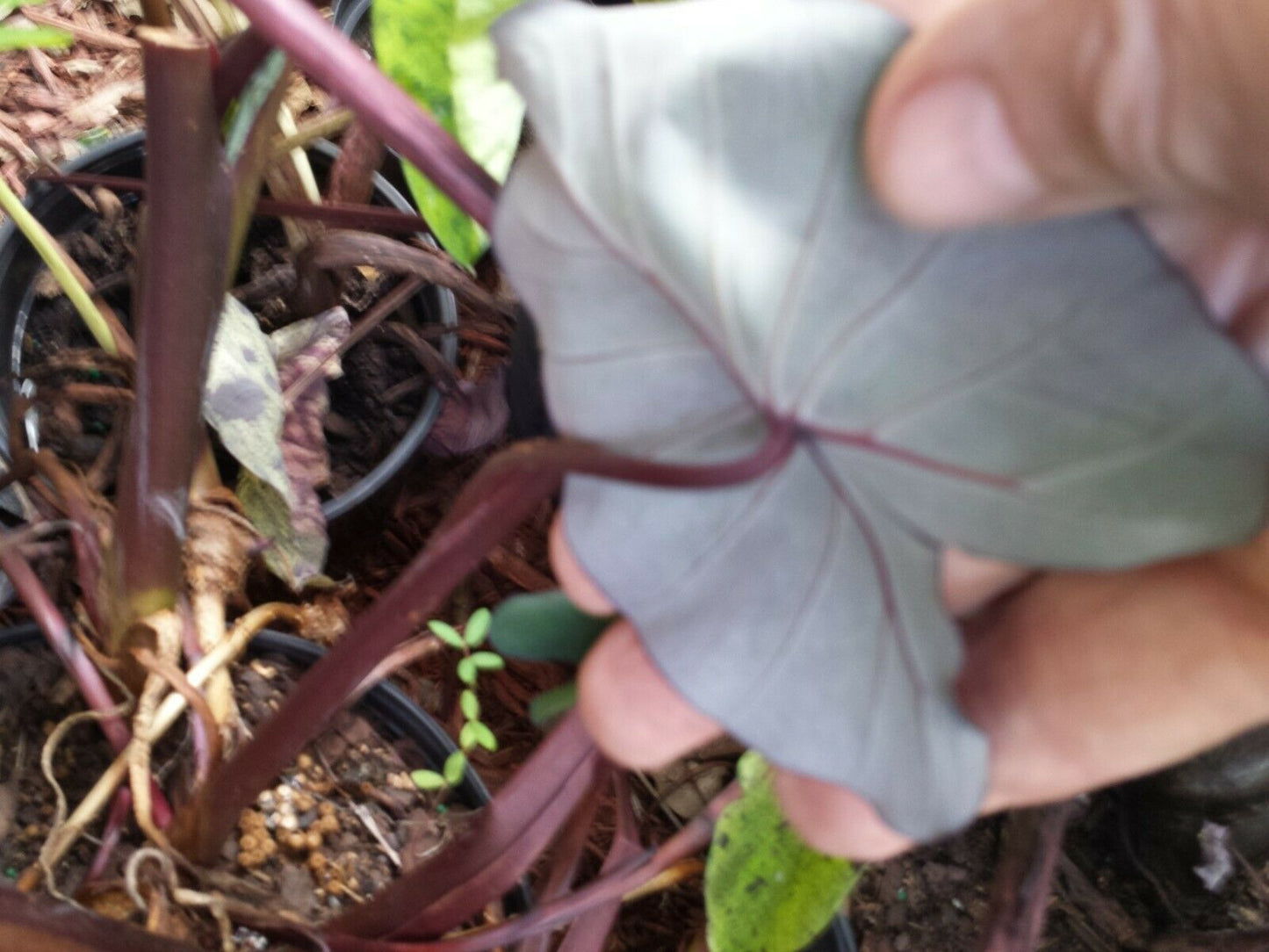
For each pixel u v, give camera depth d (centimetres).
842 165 12
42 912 16
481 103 21
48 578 25
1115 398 12
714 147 13
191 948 18
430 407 31
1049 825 21
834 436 12
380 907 21
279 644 26
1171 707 18
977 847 30
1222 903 30
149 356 18
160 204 16
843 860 21
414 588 15
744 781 22
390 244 29
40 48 36
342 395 32
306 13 14
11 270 29
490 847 20
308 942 20
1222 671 18
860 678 12
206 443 26
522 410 31
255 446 25
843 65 13
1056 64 12
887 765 12
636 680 17
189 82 15
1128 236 12
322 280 30
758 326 12
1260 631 18
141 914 21
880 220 12
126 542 20
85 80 36
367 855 24
